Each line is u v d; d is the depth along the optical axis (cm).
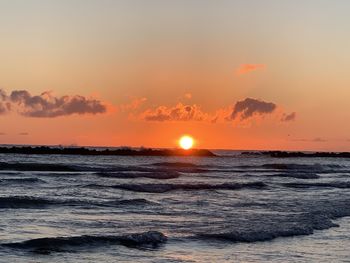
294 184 6378
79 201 3834
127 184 5162
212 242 2517
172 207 3784
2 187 4791
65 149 16338
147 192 4919
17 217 3061
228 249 2400
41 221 2939
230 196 4750
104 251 2256
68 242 2327
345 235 2858
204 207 3834
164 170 8156
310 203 4194
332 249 2500
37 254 2150
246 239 2595
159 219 3159
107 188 5012
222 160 15962
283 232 2783
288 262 2217
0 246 2222
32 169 7562
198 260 2183
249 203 4153
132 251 2280
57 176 6300
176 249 2352
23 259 2070
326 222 3173
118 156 16562
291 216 3362
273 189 5703
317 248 2506
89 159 12700
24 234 2533
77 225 2853
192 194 4844
